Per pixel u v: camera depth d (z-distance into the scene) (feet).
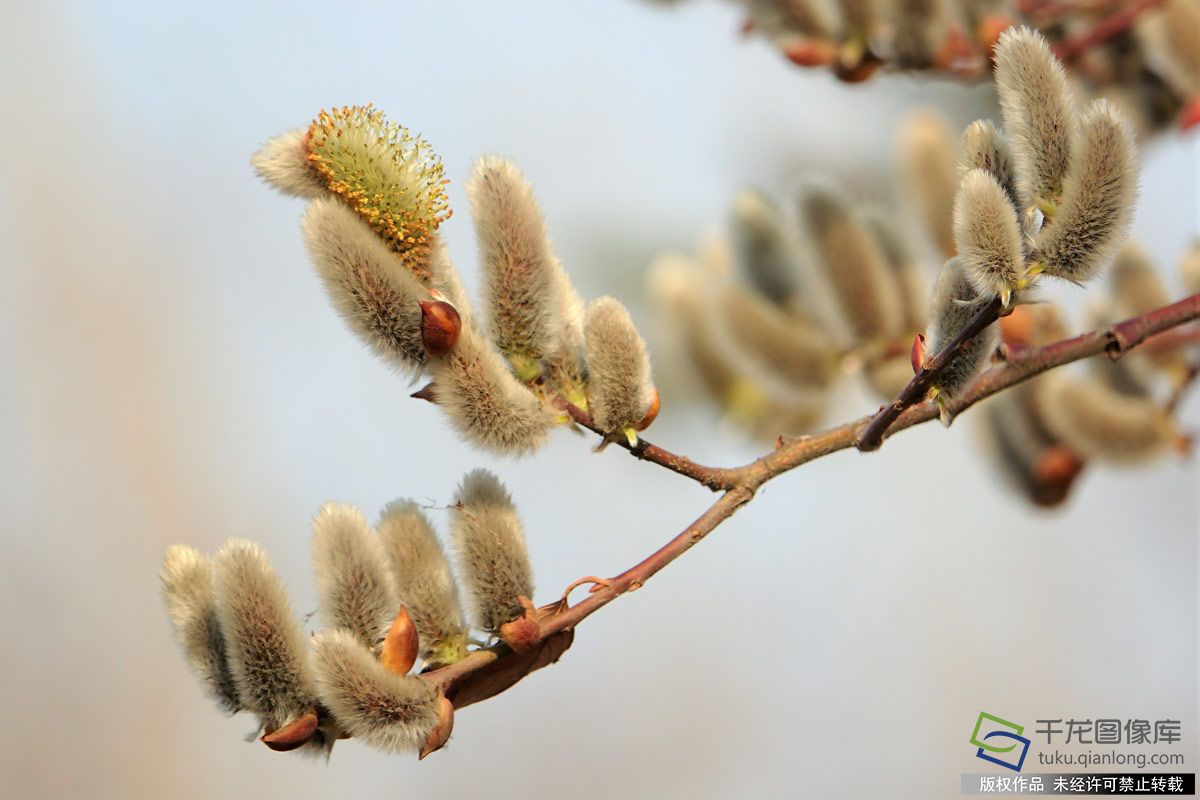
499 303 2.24
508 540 2.22
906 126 2.68
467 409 2.21
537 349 2.25
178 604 2.19
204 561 2.20
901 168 2.68
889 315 2.66
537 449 2.23
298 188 2.23
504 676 2.22
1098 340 2.32
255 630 2.17
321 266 2.20
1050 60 2.15
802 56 2.71
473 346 2.21
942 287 2.22
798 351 2.69
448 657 2.21
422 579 2.21
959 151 2.18
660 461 2.27
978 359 2.25
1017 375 2.31
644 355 2.25
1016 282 2.16
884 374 2.68
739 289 2.71
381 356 2.22
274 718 2.18
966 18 2.68
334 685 2.16
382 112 2.23
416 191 2.22
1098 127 2.14
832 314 2.67
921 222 2.67
